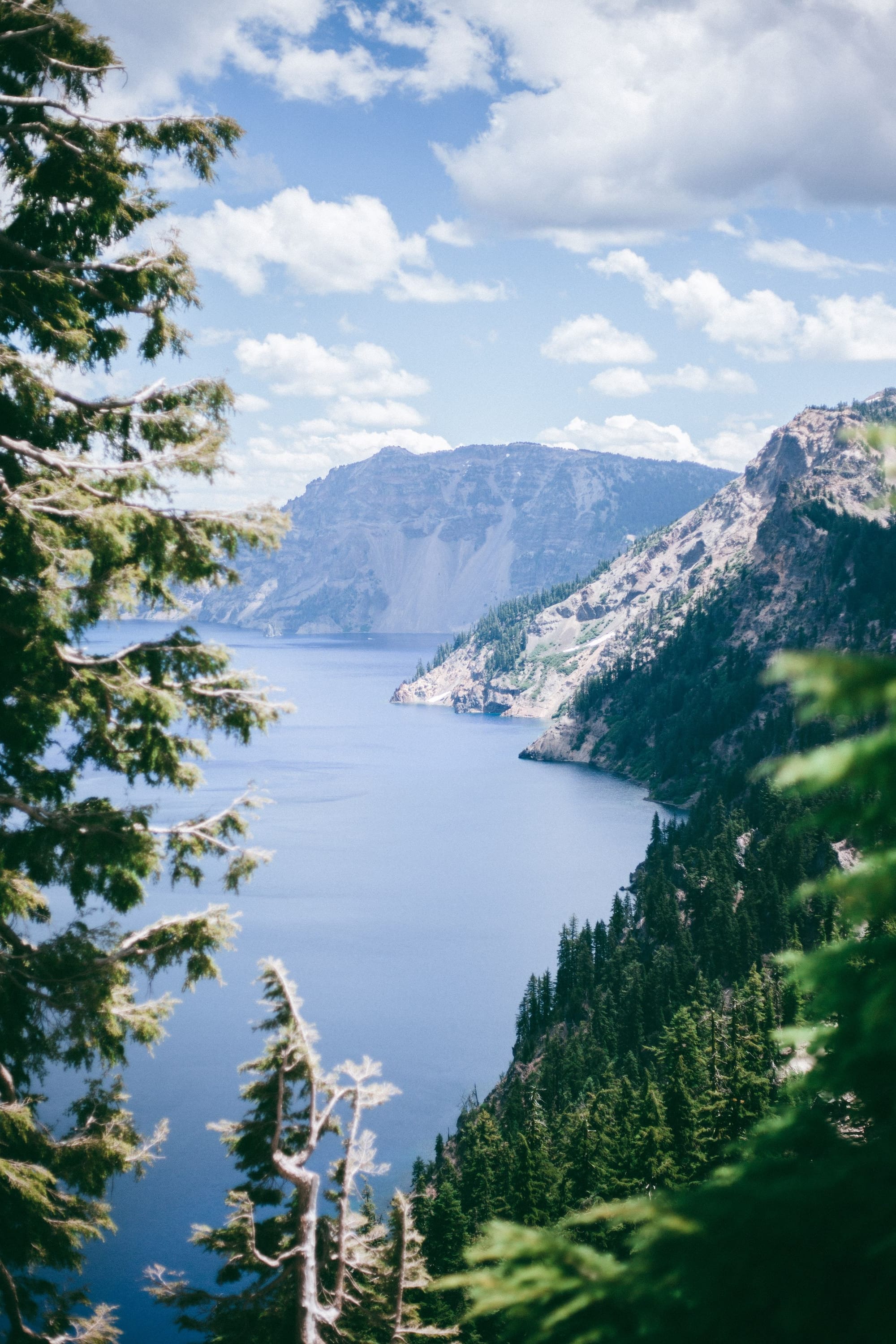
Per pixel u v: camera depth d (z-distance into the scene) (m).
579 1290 5.66
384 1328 23.44
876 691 4.73
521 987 154.12
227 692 18.47
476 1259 6.05
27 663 16.28
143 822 17.45
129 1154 17.92
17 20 17.77
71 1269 17.59
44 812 16.84
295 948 168.50
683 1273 5.55
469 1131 89.38
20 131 18.22
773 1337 5.32
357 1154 22.98
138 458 19.62
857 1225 5.39
